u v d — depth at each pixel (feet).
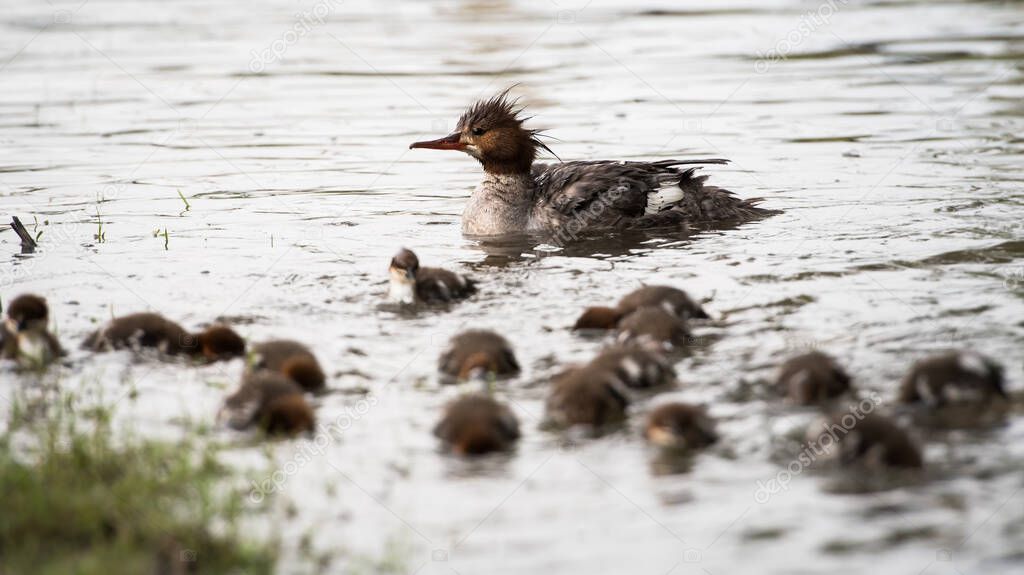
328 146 73.10
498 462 31.42
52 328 42.55
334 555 26.94
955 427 32.07
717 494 29.27
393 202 62.59
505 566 26.37
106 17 111.75
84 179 66.08
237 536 27.30
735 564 26.18
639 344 37.37
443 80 87.92
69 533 27.27
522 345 40.40
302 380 36.19
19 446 32.22
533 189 58.23
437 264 50.85
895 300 43.24
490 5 117.19
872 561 26.08
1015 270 46.50
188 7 116.88
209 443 32.12
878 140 70.54
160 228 56.85
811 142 70.79
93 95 84.94
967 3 111.34
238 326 42.65
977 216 55.01
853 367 36.76
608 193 55.93
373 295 46.29
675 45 97.60
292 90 86.58
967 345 38.17
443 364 38.01
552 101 81.51
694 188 57.41
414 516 28.68
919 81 83.97
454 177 67.77
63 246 53.67
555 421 33.81
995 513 27.71
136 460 30.60
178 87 87.25
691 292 45.32
